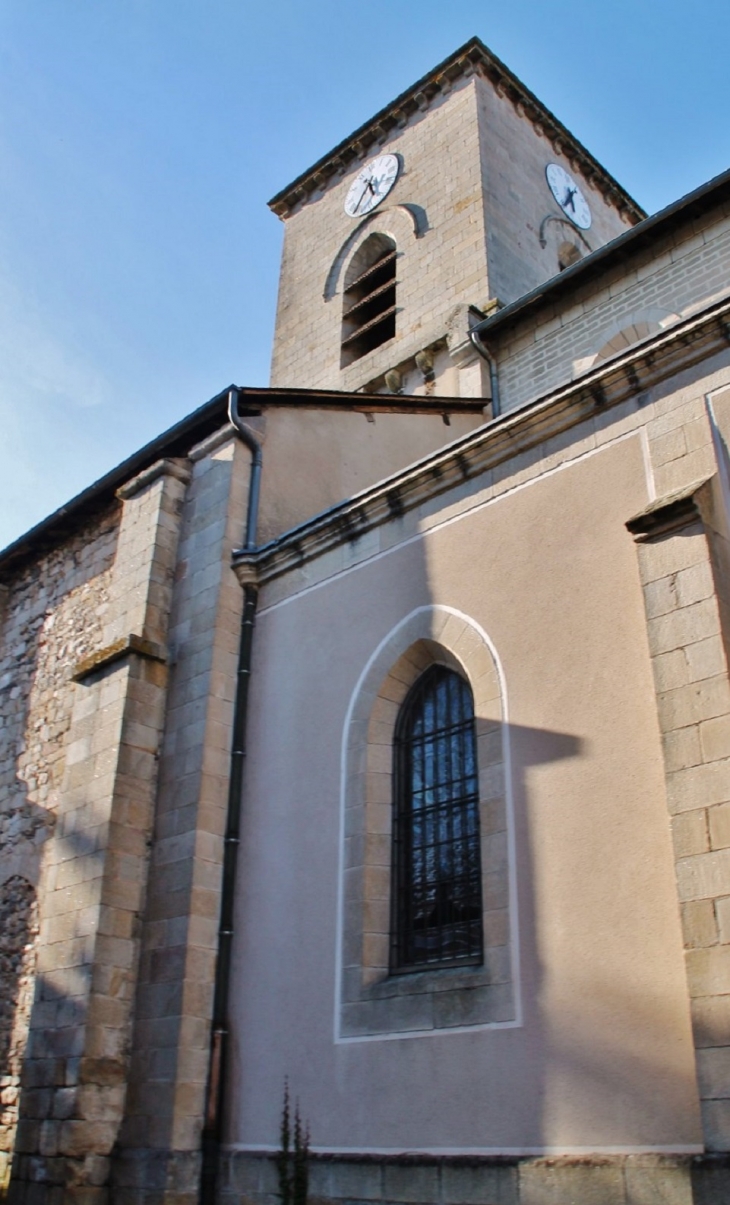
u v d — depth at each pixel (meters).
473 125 20.52
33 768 12.58
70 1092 8.91
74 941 9.63
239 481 11.55
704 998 6.05
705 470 7.58
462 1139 7.07
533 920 7.26
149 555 11.49
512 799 7.74
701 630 6.93
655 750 7.06
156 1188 8.34
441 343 17.33
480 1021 7.28
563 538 8.30
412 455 13.69
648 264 14.05
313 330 21.62
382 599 9.59
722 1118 5.76
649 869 6.79
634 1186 6.07
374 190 22.22
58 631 13.47
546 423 8.76
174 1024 8.95
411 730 9.19
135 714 10.48
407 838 8.80
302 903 8.99
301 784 9.52
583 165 23.34
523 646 8.20
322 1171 7.74
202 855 9.62
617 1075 6.46
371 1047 7.90
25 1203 8.78
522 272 19.39
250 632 10.76
